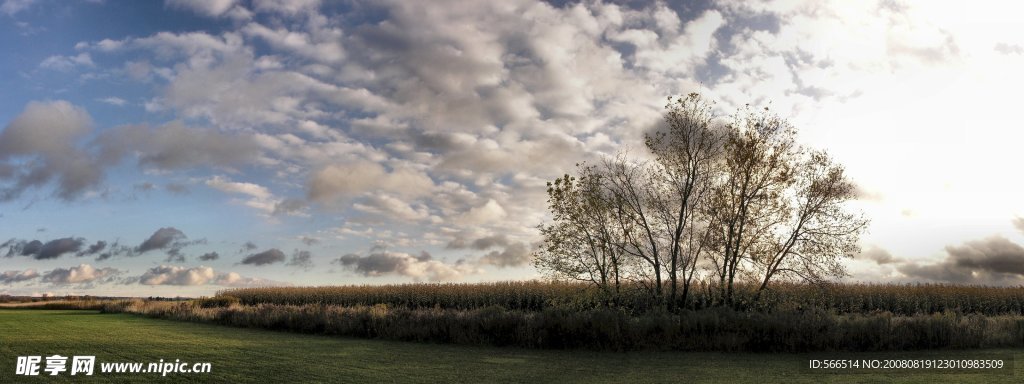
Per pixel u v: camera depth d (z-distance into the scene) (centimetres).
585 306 3316
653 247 3372
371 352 2373
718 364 2067
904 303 5097
